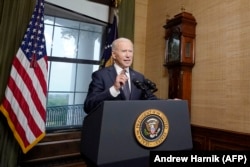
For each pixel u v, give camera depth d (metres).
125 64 1.42
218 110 2.33
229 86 2.22
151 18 3.60
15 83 2.26
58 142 2.80
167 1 3.27
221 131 2.23
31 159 2.60
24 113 2.23
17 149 2.46
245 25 2.11
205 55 2.54
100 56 3.38
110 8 3.33
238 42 2.16
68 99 3.11
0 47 2.45
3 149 2.41
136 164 0.83
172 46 2.79
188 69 2.67
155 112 0.88
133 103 0.85
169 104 0.94
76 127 3.11
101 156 0.76
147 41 3.64
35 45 2.39
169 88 2.83
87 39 3.30
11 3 2.54
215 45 2.42
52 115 2.97
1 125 2.42
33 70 2.32
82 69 3.24
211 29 2.48
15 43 2.52
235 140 2.10
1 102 2.39
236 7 2.21
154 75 3.42
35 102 2.28
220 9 2.39
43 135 2.28
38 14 2.48
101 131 0.78
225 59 2.29
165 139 0.90
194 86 2.65
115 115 0.81
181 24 2.63
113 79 1.40
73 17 3.15
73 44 3.18
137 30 3.62
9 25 2.51
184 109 0.98
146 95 1.31
